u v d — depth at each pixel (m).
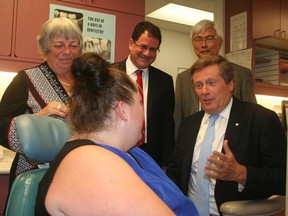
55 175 0.64
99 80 0.74
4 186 2.10
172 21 4.32
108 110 0.74
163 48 4.70
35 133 0.91
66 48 1.41
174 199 0.85
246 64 3.13
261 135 1.38
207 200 1.40
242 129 1.42
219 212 1.35
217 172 1.19
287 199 1.02
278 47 3.38
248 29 3.13
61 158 0.66
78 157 0.62
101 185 0.57
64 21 1.43
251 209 1.21
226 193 1.35
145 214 0.56
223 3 3.40
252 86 2.02
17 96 1.38
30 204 0.81
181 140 1.62
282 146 1.38
